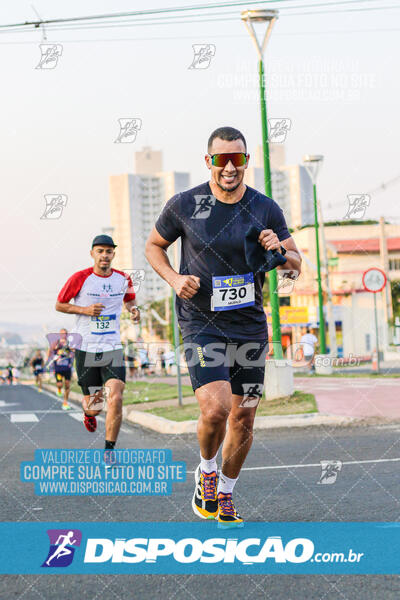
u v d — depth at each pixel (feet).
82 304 24.48
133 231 233.76
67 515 17.12
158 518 16.60
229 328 15.15
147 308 204.85
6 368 138.92
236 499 18.40
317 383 64.03
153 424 40.34
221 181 14.64
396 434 31.12
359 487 19.38
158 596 11.27
